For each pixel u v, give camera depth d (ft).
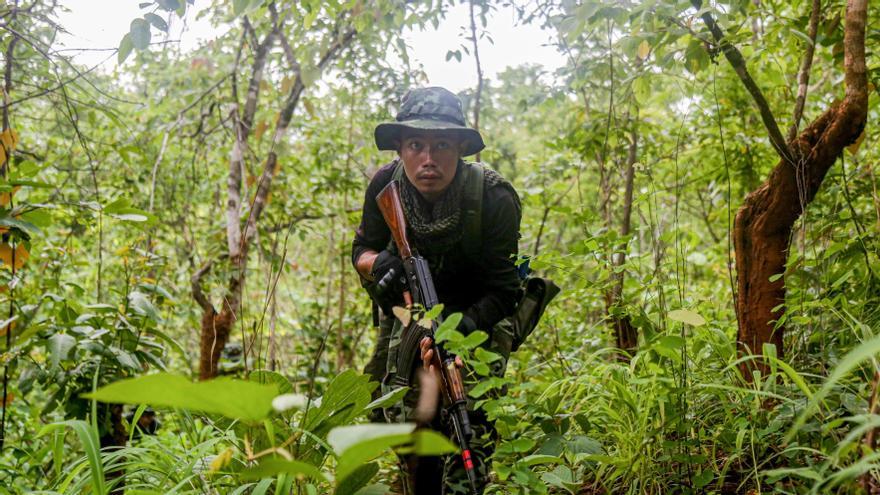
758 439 7.20
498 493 7.82
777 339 9.22
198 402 3.23
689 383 8.41
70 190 19.90
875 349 3.43
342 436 3.24
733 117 15.96
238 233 17.88
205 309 18.13
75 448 12.50
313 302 25.48
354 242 10.06
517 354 13.61
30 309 11.15
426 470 9.16
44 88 12.85
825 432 6.12
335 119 24.72
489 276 8.91
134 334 11.27
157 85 22.22
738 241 9.51
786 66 14.87
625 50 9.54
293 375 20.98
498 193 8.84
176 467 7.93
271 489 7.34
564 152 18.83
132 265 14.38
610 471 8.54
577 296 11.95
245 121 18.74
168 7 8.62
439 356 7.61
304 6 13.38
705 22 9.66
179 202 23.65
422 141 8.74
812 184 9.22
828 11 10.80
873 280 9.39
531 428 8.66
